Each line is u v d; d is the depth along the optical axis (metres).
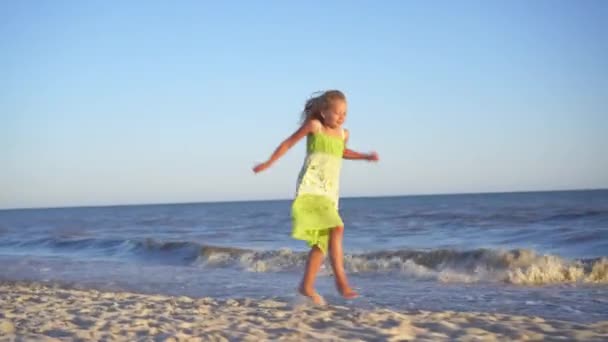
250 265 13.03
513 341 4.18
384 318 5.12
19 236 28.42
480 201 61.59
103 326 5.20
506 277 9.73
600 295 7.75
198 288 9.62
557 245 14.29
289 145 5.16
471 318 5.12
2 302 7.36
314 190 5.23
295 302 6.60
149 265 14.07
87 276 11.79
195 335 4.61
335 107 5.18
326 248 5.58
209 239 21.73
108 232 30.56
